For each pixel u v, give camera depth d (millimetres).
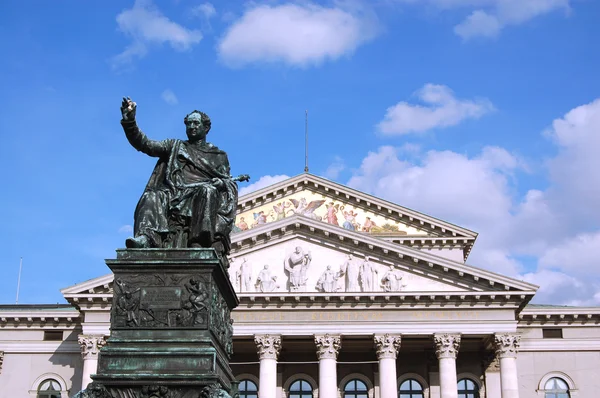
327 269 61750
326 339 60000
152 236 9875
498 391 65000
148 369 8977
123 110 10336
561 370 66188
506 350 59656
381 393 58969
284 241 62875
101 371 8953
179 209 10109
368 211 72562
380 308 60781
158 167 10711
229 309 10672
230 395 9641
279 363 65062
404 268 61938
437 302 60656
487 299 60406
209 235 10008
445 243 71625
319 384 59594
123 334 9180
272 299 60562
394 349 59812
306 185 72875
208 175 10727
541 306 69875
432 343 63125
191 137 10938
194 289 9320
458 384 65750
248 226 71438
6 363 68125
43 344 68250
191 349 9055
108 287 61438
